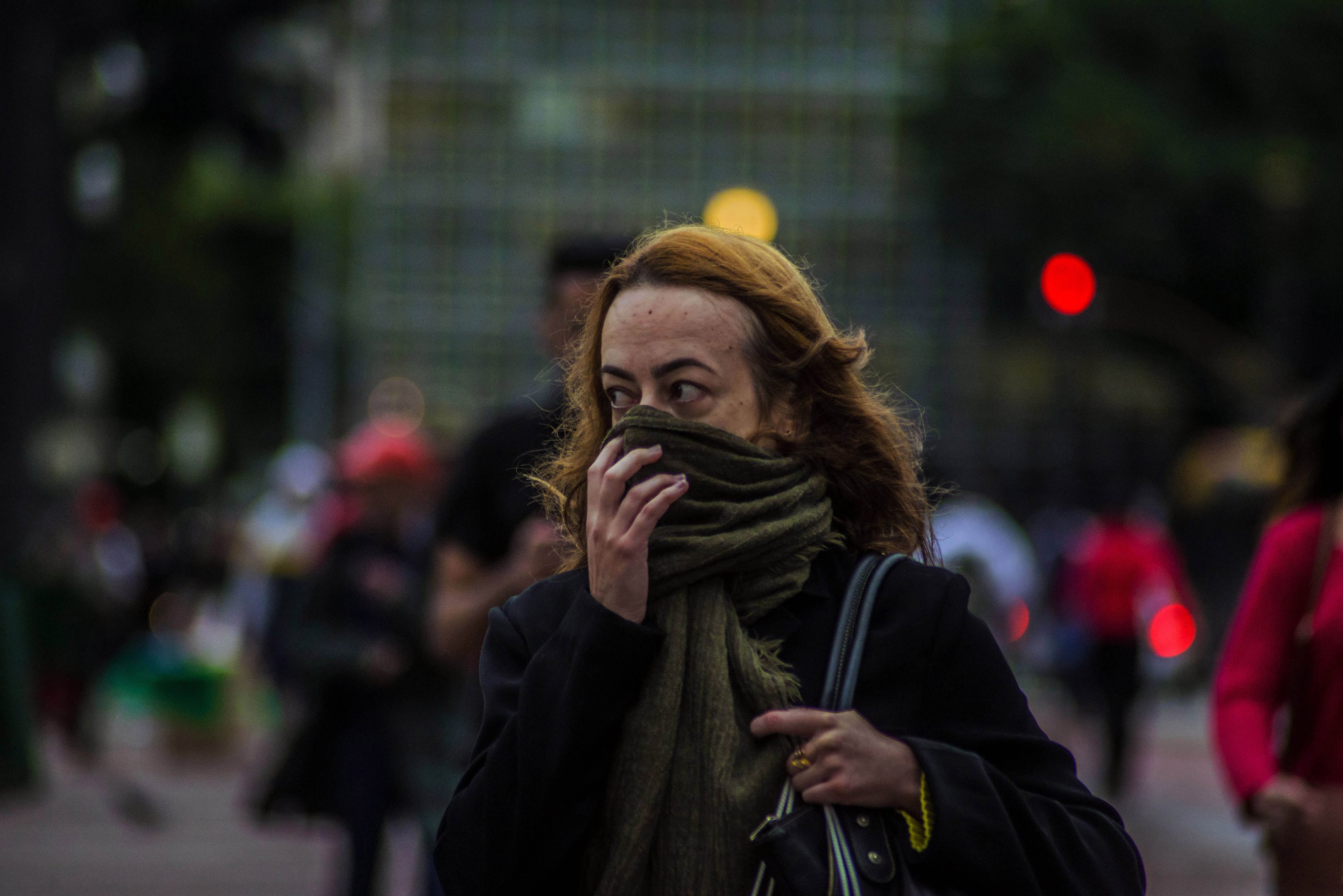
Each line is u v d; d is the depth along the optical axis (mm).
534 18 85625
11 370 33188
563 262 8984
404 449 13961
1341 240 67188
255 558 32469
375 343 84688
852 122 84125
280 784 12906
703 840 4590
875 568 5023
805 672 4867
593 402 5426
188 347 78062
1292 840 7703
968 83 68875
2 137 33500
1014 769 4973
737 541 4785
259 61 40938
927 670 4910
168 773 28609
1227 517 52406
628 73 85062
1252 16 64938
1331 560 8156
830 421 5199
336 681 12781
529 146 85500
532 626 5125
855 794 4617
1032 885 4633
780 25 84688
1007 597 18625
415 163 85188
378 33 84375
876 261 83000
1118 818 5125
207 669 29906
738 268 5047
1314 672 7980
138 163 59406
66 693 29328
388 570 13258
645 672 4727
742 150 84812
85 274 66438
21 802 24578
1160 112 65062
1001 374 81562
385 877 17547
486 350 85188
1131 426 80875
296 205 79375
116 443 89125
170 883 18438
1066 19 67000
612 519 4758
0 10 33656
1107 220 66750
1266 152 64875
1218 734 8234
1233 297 75125
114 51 38938
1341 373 8758
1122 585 26031
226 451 93438
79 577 30078
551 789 4641
